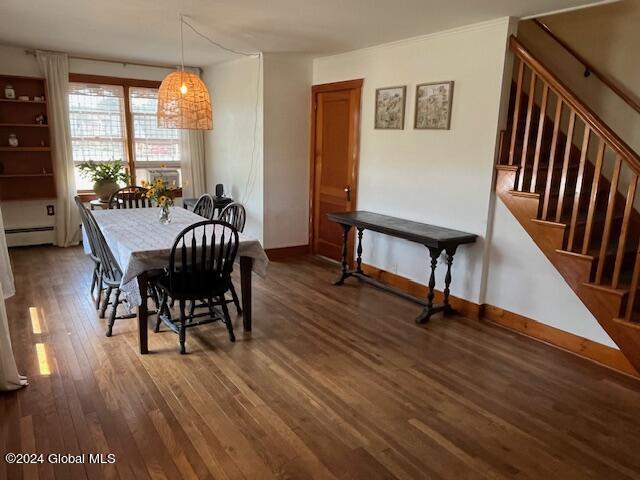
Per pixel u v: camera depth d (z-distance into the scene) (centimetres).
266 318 386
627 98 376
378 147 479
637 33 367
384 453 222
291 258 582
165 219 400
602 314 309
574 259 320
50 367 295
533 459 221
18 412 246
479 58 368
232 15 369
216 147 657
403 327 375
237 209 420
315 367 304
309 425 242
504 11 330
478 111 374
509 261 372
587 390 286
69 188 591
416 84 426
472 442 232
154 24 408
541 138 338
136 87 633
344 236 472
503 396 276
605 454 227
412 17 353
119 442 224
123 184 614
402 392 277
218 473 205
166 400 261
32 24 418
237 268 522
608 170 390
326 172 559
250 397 267
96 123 616
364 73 485
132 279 299
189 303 413
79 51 554
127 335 345
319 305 420
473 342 350
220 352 322
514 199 355
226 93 616
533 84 337
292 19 374
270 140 547
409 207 450
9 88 543
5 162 564
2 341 257
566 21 401
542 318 355
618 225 378
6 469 205
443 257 419
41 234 599
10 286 377
